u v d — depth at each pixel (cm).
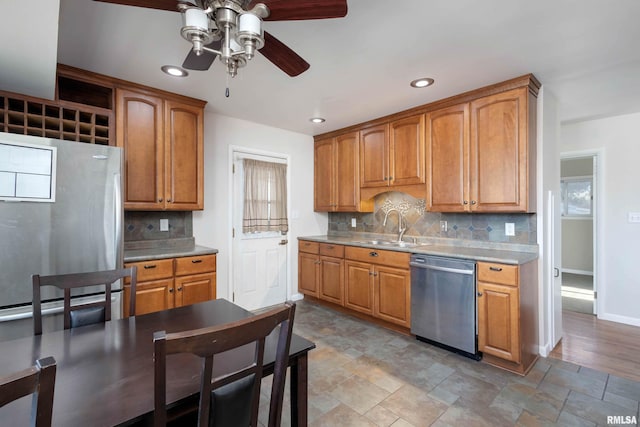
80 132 247
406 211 370
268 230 392
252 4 116
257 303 385
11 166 179
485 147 264
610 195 348
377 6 159
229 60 132
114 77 244
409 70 233
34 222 187
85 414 80
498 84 255
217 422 87
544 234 266
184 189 285
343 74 240
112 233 215
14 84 197
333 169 413
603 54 209
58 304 196
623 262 341
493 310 240
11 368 104
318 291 397
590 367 244
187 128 288
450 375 232
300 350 120
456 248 305
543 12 164
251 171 375
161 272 255
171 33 183
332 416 186
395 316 310
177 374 101
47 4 122
